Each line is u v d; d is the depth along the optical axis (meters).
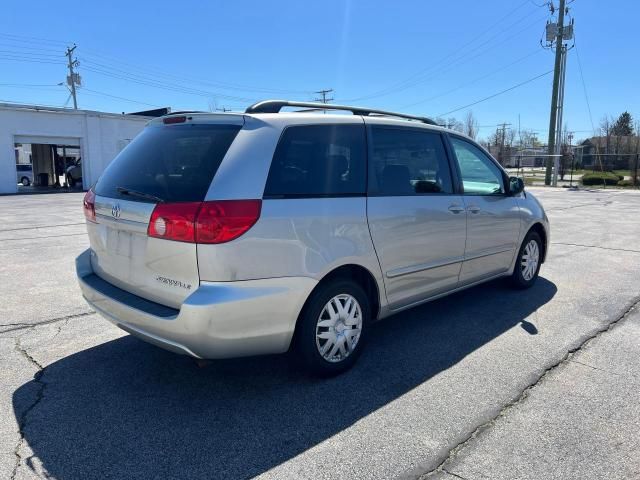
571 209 15.74
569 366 3.71
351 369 3.66
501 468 2.52
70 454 2.62
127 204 3.12
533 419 2.98
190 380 3.48
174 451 2.66
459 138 4.62
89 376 3.52
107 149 28.28
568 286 5.93
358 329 3.62
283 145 3.15
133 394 3.28
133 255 3.15
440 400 3.21
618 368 3.67
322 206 3.23
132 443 2.73
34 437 2.77
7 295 5.43
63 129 26.59
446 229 4.20
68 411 3.05
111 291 3.31
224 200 2.82
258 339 3.00
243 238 2.85
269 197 3.00
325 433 2.84
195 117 3.28
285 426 2.91
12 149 24.97
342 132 3.51
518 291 5.68
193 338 2.80
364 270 3.58
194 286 2.84
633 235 10.00
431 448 2.69
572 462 2.57
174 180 3.00
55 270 6.65
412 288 4.01
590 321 4.69
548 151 31.30
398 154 3.89
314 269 3.17
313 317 3.28
